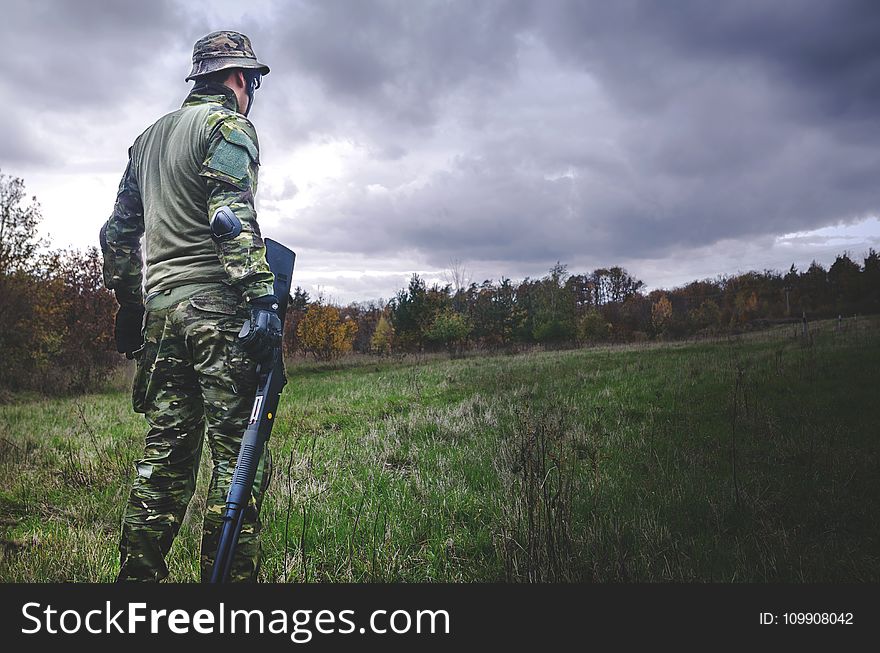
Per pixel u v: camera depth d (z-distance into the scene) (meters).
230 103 2.32
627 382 10.21
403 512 3.58
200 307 2.12
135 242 2.50
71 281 17.70
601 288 93.56
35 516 3.71
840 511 3.51
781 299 74.88
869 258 62.78
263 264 2.03
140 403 2.29
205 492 3.82
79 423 7.51
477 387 10.61
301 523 3.34
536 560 2.55
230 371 2.10
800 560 2.76
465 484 4.18
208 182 2.07
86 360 15.92
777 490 3.89
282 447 5.37
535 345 34.47
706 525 3.35
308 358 26.77
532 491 2.89
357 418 7.56
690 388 8.91
